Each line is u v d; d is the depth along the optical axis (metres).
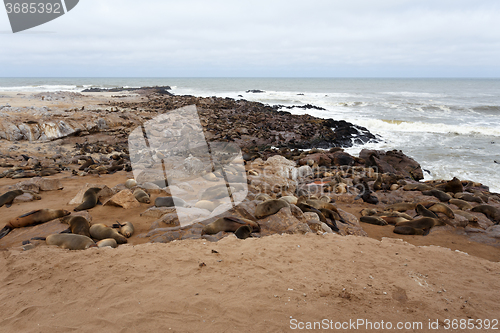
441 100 48.22
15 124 16.64
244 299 3.27
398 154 14.96
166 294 3.33
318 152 15.73
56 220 5.64
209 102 38.72
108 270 3.82
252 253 4.40
